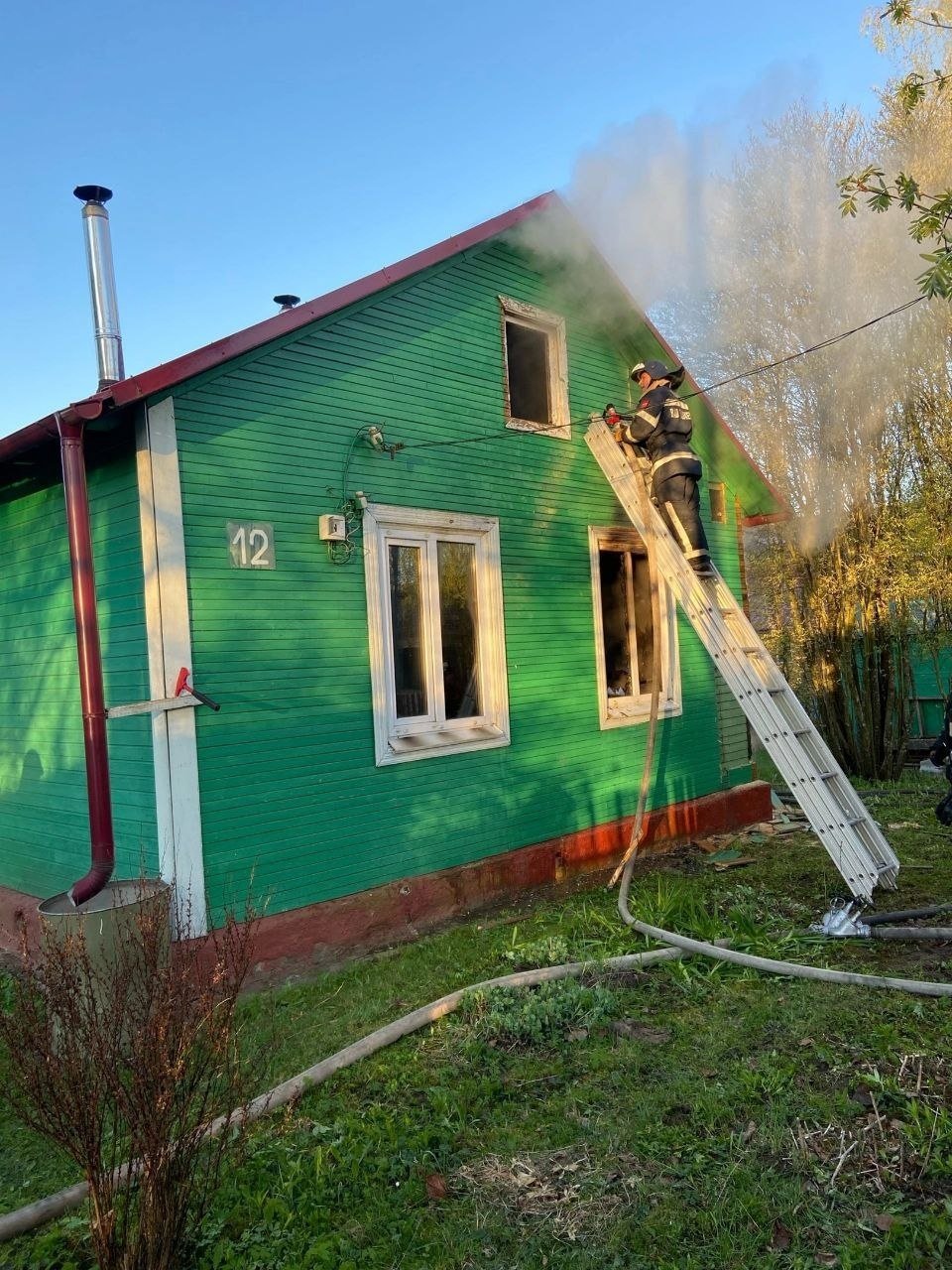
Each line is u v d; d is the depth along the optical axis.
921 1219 2.77
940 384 10.35
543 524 7.50
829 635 12.12
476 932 5.90
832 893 6.47
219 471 5.18
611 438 7.55
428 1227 2.87
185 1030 2.69
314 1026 4.46
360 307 6.02
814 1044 3.96
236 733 5.18
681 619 9.11
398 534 6.30
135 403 4.79
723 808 9.28
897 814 9.41
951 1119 3.26
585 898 6.72
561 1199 2.99
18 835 6.40
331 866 5.64
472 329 6.94
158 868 4.90
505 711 6.95
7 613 6.39
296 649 5.52
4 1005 4.61
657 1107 3.51
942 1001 4.34
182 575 4.94
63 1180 3.33
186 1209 2.70
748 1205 2.87
